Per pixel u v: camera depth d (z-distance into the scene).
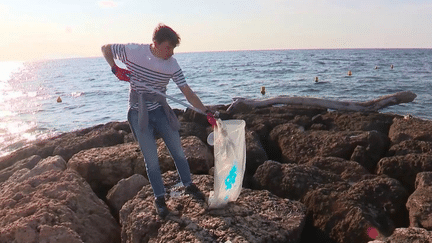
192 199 3.52
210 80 36.06
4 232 3.19
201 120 7.50
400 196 3.78
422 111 13.95
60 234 3.20
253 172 5.25
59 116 17.36
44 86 42.03
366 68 50.22
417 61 75.81
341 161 4.80
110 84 37.91
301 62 82.81
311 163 4.93
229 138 3.34
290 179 4.18
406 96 8.02
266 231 3.07
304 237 3.73
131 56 3.06
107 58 3.15
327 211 3.64
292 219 3.30
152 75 3.11
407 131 5.88
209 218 3.20
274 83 29.48
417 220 3.33
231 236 2.93
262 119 7.15
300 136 6.04
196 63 103.12
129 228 3.37
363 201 3.67
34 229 3.23
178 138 3.45
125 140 6.32
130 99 3.28
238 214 3.29
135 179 4.21
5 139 12.47
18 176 4.72
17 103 23.52
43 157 6.28
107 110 18.70
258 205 3.51
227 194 3.36
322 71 44.94
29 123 15.55
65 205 3.67
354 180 4.39
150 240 3.08
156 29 2.99
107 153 5.09
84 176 4.76
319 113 7.80
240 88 26.30
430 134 5.59
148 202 3.56
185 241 2.91
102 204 4.00
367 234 3.22
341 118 7.02
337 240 3.43
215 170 3.31
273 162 4.54
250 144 5.54
